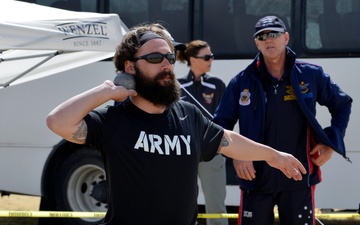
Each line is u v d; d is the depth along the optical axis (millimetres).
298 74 4633
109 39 5129
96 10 7203
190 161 3074
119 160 3006
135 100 3107
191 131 3145
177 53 6219
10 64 5750
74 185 7230
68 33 4961
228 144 3262
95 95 2959
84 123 2992
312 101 4617
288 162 3291
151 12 7121
